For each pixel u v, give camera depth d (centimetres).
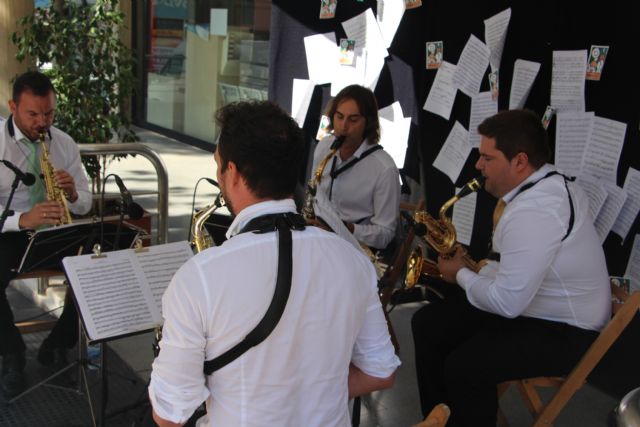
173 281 142
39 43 468
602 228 309
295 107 423
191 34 867
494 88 345
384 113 407
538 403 253
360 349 161
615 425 154
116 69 510
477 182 279
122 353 356
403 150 404
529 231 239
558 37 319
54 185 321
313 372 147
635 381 315
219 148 149
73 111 475
